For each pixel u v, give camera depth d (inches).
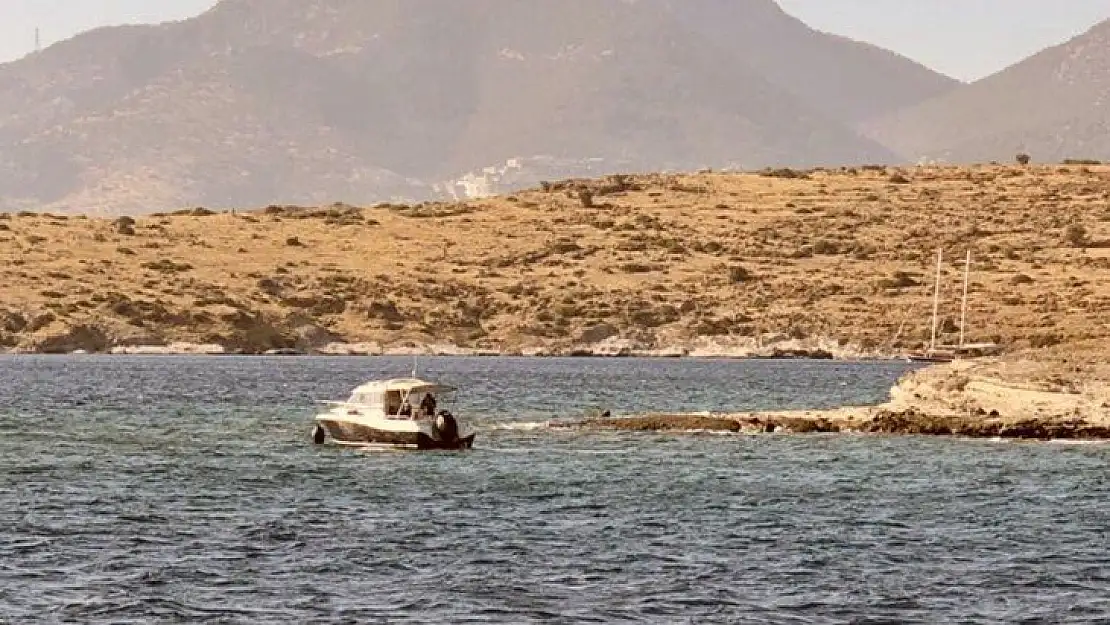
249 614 5221.5
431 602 5393.7
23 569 5826.8
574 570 5920.3
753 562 6107.3
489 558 6122.1
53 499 7554.1
